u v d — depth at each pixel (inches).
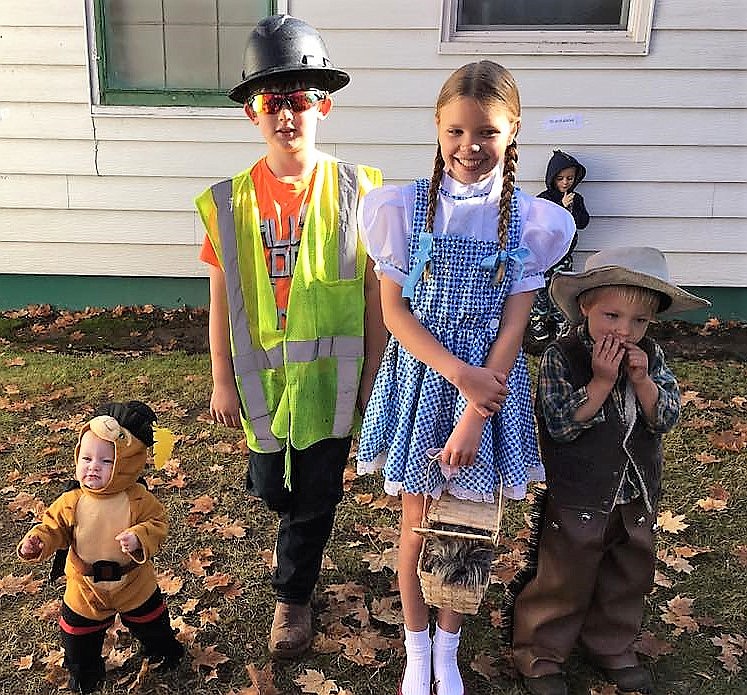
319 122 228.5
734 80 221.8
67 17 225.9
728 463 158.7
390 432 91.1
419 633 95.9
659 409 90.6
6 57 229.0
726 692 101.1
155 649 102.6
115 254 246.1
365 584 122.3
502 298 86.1
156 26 227.5
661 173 230.1
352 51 223.3
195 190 239.1
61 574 97.7
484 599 118.5
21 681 102.5
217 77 231.3
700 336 231.6
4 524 137.0
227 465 158.4
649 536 95.8
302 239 95.5
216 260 99.0
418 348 84.3
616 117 225.8
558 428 91.8
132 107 232.1
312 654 107.4
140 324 239.8
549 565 96.0
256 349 99.2
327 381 99.3
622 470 91.9
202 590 120.4
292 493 103.3
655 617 114.7
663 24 217.8
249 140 234.8
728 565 126.8
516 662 102.5
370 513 141.9
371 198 87.8
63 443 166.6
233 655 107.2
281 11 222.4
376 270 88.5
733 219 233.3
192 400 188.9
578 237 226.1
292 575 105.7
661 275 89.4
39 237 244.8
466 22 225.5
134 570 95.9
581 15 223.1
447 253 84.7
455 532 83.4
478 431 83.4
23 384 197.3
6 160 237.9
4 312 249.1
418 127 228.5
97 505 93.3
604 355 88.6
